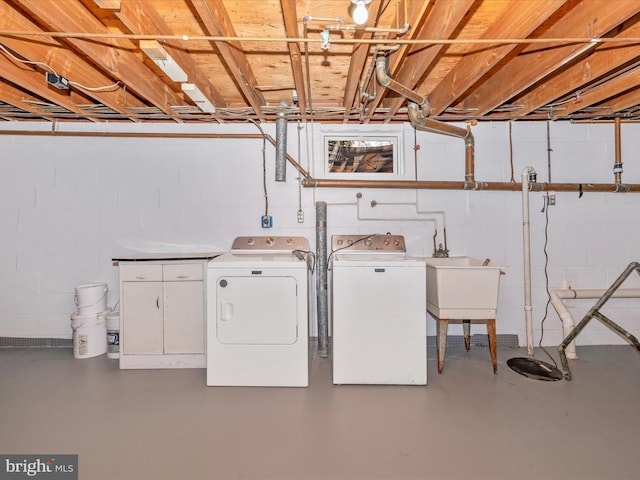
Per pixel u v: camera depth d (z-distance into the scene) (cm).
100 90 255
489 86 276
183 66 219
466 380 261
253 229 334
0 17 177
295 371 251
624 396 237
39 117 315
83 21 182
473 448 183
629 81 243
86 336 305
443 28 176
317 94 296
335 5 181
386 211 335
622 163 330
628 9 161
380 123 335
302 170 325
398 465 171
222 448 184
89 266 331
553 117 314
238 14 189
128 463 172
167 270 284
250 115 312
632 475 164
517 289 333
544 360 298
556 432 196
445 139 335
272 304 252
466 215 335
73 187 329
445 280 266
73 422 207
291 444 187
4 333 330
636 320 333
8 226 327
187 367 285
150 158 331
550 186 324
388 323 253
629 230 335
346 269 252
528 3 167
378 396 238
